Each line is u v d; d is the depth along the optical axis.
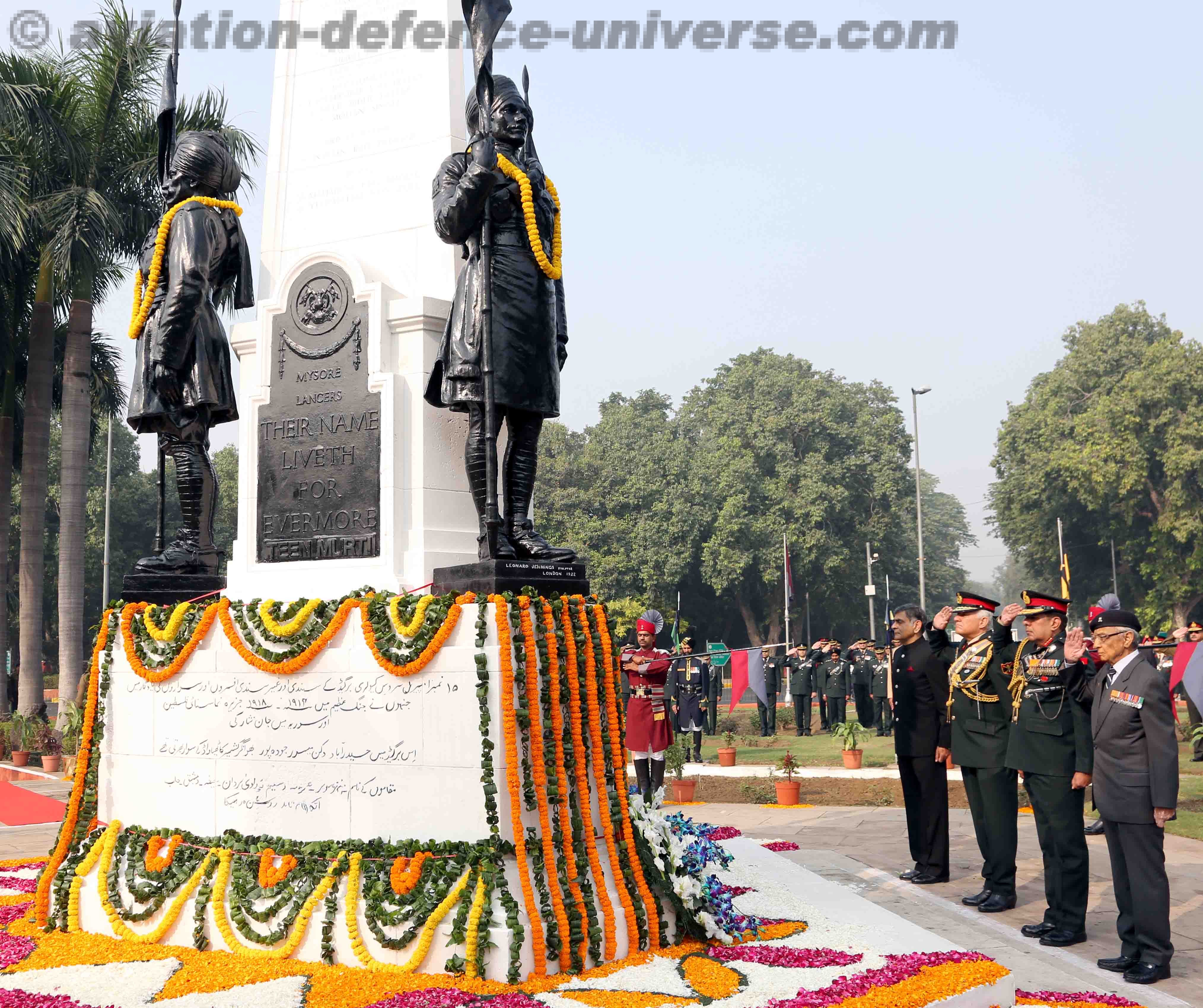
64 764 17.88
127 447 44.94
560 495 46.75
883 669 21.73
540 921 5.41
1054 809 6.70
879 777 14.63
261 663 6.32
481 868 5.45
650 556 45.50
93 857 6.79
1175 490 43.50
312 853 5.95
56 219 18.17
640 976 5.34
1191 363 43.53
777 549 46.66
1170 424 44.19
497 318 6.52
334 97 8.39
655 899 6.06
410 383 7.41
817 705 33.34
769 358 53.75
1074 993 5.50
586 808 5.93
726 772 15.66
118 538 43.75
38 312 20.36
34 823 11.95
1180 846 9.49
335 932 5.70
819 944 5.96
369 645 5.99
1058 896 6.68
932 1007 4.85
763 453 50.56
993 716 7.59
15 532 38.53
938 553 79.19
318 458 7.59
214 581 7.69
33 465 20.38
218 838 6.38
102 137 19.03
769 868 8.28
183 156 8.09
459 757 5.66
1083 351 48.62
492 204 6.54
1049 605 6.92
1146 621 46.56
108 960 5.86
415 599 5.98
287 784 6.23
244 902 5.99
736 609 51.75
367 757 5.96
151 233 8.21
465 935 5.30
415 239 7.88
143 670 6.84
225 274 8.09
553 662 5.88
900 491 52.09
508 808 5.58
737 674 14.41
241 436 7.95
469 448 6.61
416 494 7.32
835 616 53.44
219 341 7.97
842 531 51.44
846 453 52.06
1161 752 5.88
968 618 7.88
